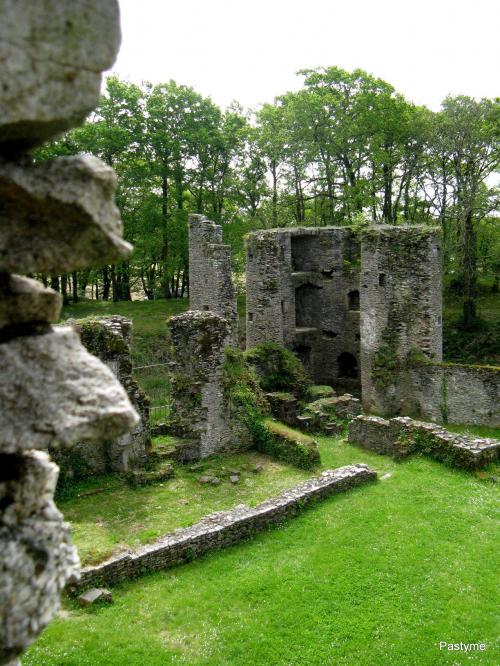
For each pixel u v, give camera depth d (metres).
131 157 39.16
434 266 23.94
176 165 40.12
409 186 42.66
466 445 17.09
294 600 10.89
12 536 4.18
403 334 24.23
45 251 4.29
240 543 13.02
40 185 4.04
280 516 13.97
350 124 37.59
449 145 34.47
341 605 10.78
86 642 9.38
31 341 4.24
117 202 39.66
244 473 17.33
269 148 39.66
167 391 24.89
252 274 27.64
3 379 4.10
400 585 11.41
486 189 36.62
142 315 38.56
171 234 39.69
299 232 29.62
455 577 11.65
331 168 40.44
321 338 31.14
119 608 10.43
